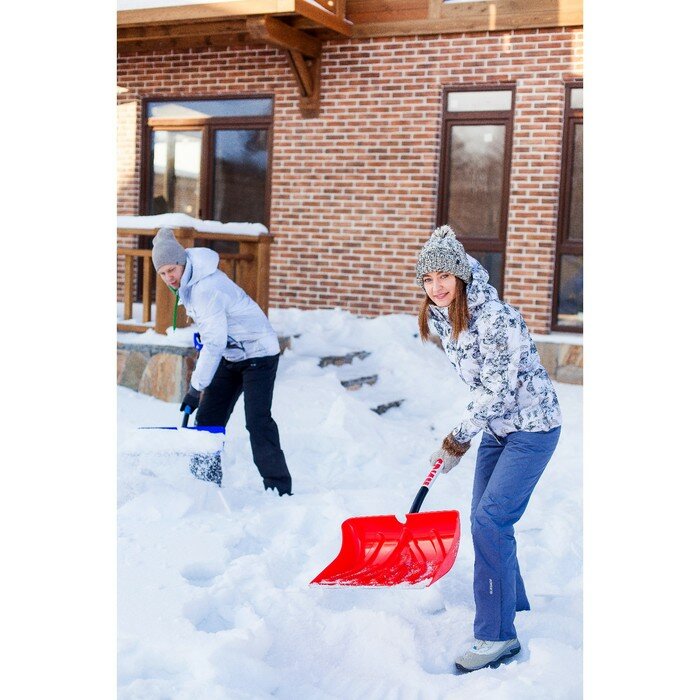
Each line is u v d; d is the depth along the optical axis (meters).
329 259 10.05
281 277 10.30
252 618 3.21
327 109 9.91
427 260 3.03
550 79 9.04
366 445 6.10
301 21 9.02
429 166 9.55
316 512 4.56
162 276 4.50
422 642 3.27
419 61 9.50
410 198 9.66
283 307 10.31
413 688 2.91
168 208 10.88
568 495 5.32
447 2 9.29
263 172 10.38
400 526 3.37
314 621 3.30
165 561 3.63
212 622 3.27
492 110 9.35
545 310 9.24
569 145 9.14
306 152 10.05
